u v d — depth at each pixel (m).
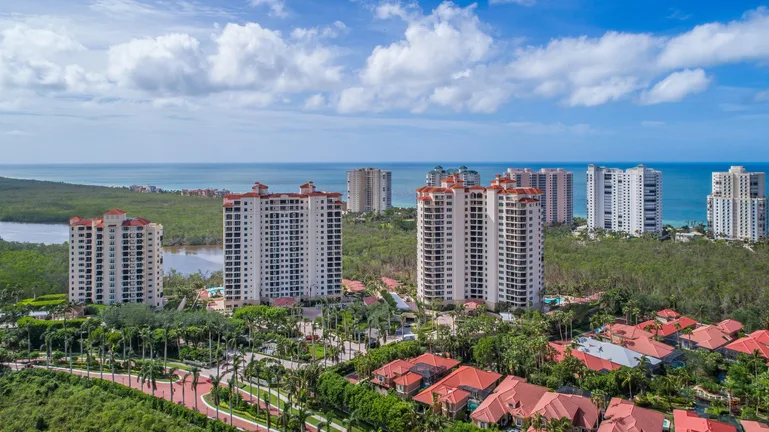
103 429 151.25
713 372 179.12
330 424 155.62
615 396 164.62
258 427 154.25
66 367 194.25
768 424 145.62
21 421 156.00
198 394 174.88
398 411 143.62
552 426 133.25
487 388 166.50
